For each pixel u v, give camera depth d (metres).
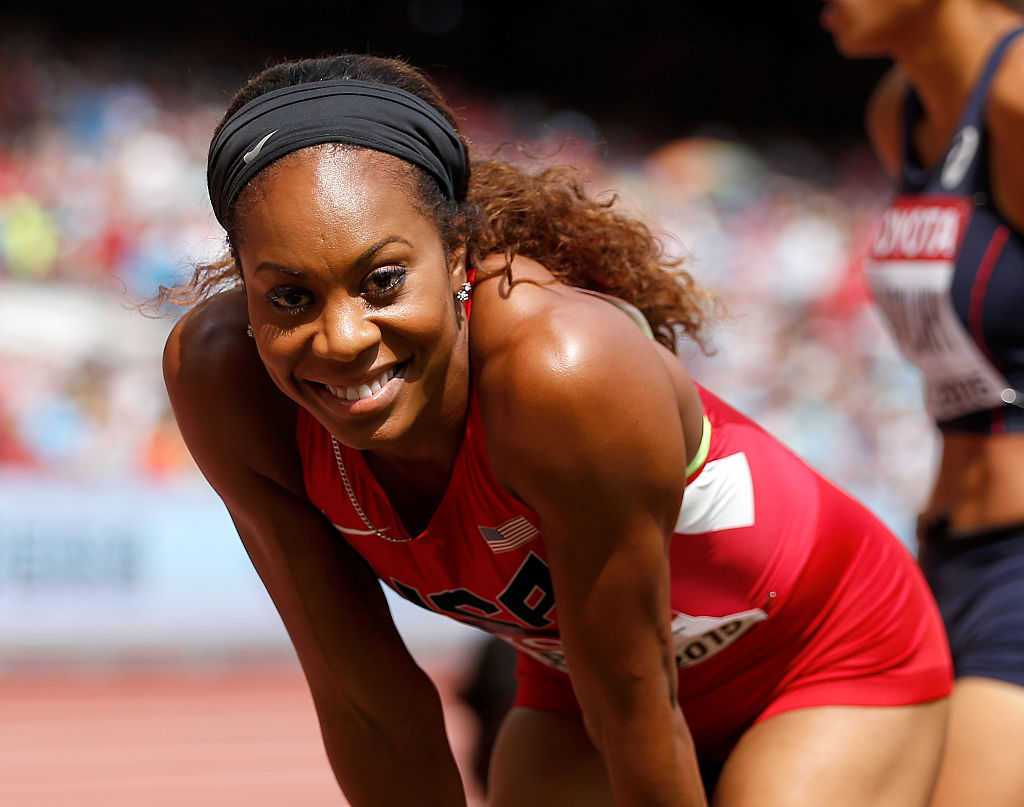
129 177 23.22
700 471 3.96
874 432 24.94
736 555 4.07
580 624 3.50
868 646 4.34
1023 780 4.84
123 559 16.94
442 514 3.69
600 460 3.25
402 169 3.18
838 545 4.33
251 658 17.88
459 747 13.25
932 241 5.53
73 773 12.93
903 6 5.45
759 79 37.91
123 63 28.70
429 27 36.34
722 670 4.36
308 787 12.86
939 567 5.61
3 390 18.23
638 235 4.02
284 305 3.14
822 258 28.95
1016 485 5.40
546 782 4.66
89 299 20.55
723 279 27.17
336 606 4.14
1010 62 5.32
